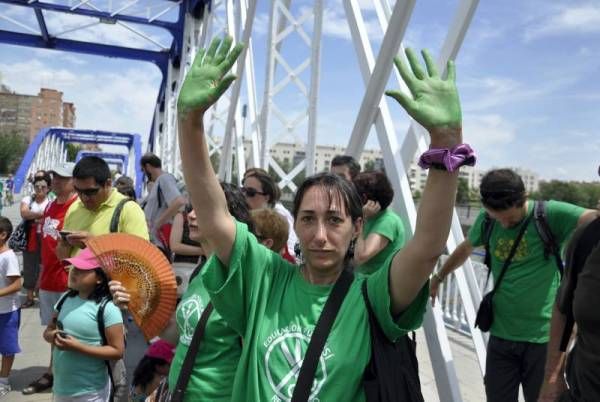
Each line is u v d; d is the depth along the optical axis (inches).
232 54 61.9
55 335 116.3
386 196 123.9
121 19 598.2
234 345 80.6
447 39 138.7
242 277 67.8
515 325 119.6
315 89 250.5
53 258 172.1
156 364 118.4
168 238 198.5
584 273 78.8
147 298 112.3
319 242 63.2
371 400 57.4
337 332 60.4
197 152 63.3
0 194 400.8
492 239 124.5
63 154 1160.2
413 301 60.4
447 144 55.4
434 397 175.5
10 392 175.8
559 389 92.7
